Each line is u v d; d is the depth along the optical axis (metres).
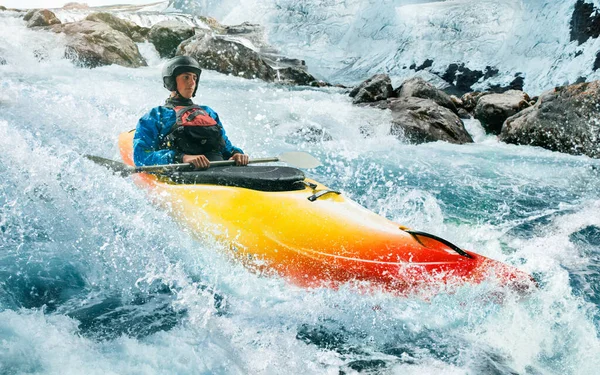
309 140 7.86
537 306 2.94
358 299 2.89
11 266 3.14
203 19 22.77
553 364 2.61
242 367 2.46
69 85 8.50
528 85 23.08
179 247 3.46
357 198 5.42
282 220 3.27
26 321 2.55
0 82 7.48
